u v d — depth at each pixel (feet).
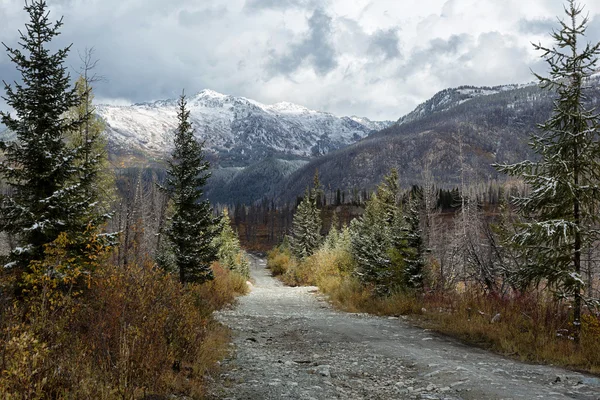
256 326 49.96
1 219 30.66
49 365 16.16
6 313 18.75
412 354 33.58
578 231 34.50
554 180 35.55
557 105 37.83
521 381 24.56
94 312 21.75
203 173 62.18
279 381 23.90
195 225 59.47
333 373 27.22
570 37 36.47
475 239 65.05
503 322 41.86
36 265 25.34
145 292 24.35
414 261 66.44
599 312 37.35
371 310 67.00
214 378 23.84
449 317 51.37
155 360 19.49
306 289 123.75
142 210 94.68
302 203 203.00
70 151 33.76
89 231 32.04
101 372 17.28
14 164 32.04
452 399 20.92
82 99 35.88
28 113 32.76
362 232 118.93
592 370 27.81
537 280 37.63
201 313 45.75
